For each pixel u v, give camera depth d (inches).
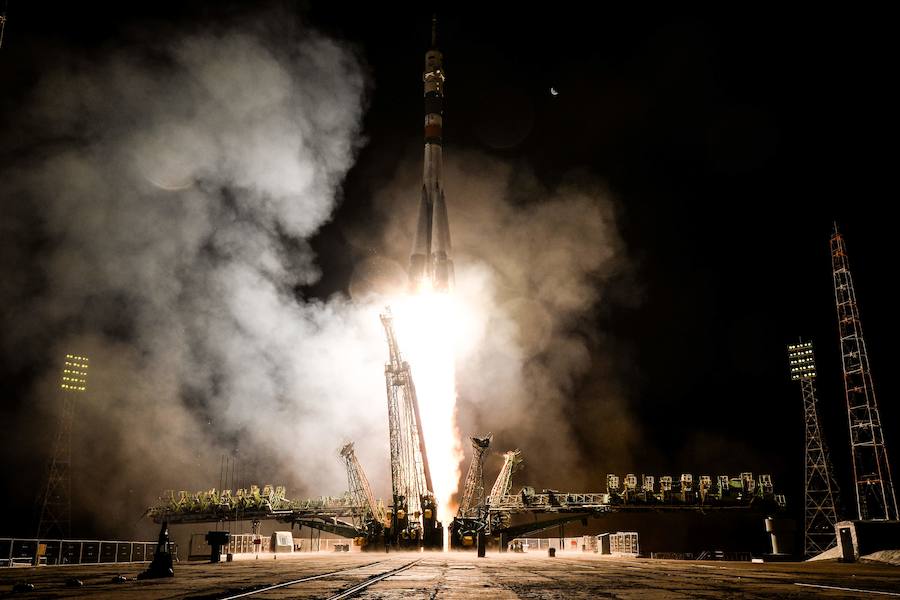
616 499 3390.7
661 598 587.5
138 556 1849.2
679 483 3462.1
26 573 1111.6
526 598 585.9
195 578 915.4
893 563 1485.0
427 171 4505.4
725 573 1056.2
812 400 3575.3
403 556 2330.2
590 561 1708.9
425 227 4416.8
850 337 3043.8
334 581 826.8
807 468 3481.8
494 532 3174.2
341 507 3523.6
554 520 3422.7
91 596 616.1
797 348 3663.9
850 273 3127.5
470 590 680.4
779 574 1027.3
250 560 1910.7
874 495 2871.6
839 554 1717.5
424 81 4729.3
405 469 3425.2
